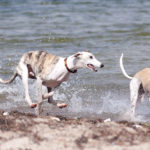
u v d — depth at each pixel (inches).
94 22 1014.4
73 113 464.1
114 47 756.0
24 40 817.5
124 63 653.3
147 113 466.3
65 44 784.3
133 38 834.8
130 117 440.8
